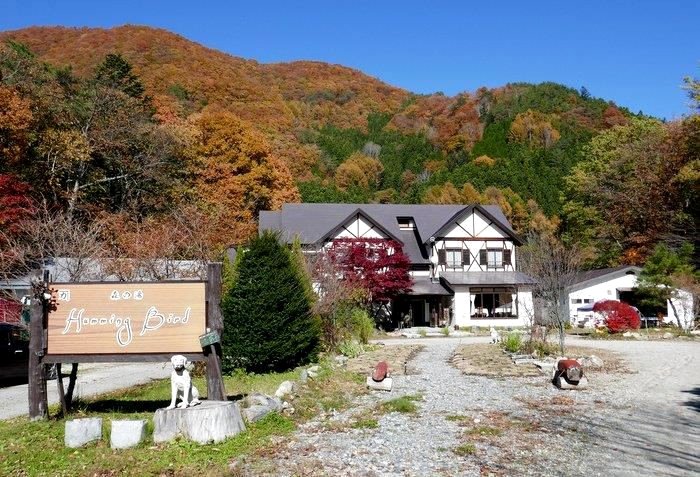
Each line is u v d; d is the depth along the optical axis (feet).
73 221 85.40
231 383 44.45
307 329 54.03
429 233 134.51
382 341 92.68
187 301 32.07
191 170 146.72
